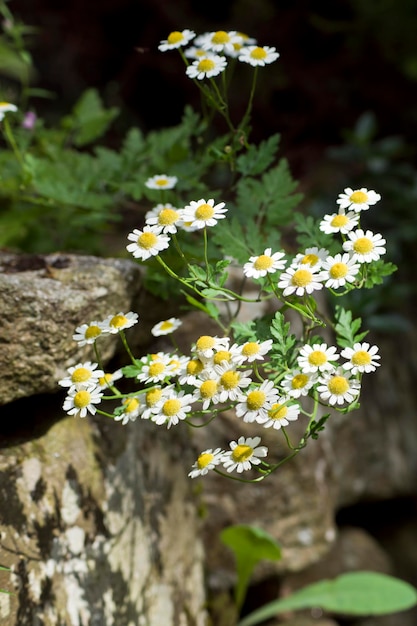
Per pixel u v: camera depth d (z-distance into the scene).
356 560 1.25
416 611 1.22
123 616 0.85
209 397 0.75
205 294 0.78
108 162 0.96
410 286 1.43
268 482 1.03
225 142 0.91
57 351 0.80
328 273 0.75
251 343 0.75
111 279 0.84
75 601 0.82
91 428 0.86
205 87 0.85
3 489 0.80
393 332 1.34
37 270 0.84
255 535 0.97
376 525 1.37
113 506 0.86
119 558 0.86
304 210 1.47
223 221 0.84
